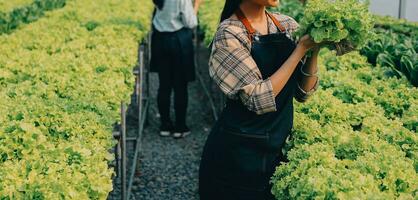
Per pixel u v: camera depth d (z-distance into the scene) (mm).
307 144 3766
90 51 6555
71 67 5777
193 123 8945
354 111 4559
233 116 3682
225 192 3811
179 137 8297
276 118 3701
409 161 3639
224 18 3701
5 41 7184
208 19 9406
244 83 3486
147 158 7582
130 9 9859
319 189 3092
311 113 4484
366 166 3426
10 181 3408
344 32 3391
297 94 3943
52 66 5812
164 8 7766
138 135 6930
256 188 3762
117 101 4969
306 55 3719
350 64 6266
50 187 3273
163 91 8172
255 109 3480
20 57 6336
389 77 5781
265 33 3727
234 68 3508
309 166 3482
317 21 3395
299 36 3516
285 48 3643
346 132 4047
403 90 5176
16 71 5891
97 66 5840
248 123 3656
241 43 3555
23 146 3926
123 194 5289
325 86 5301
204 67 12086
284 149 3992
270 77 3473
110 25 8031
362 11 3475
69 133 4219
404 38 7766
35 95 4934
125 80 5680
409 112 4605
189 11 7746
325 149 3744
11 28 8969
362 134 3977
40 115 4375
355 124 4496
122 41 7125
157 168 7289
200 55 12711
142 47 7344
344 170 3377
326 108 4516
